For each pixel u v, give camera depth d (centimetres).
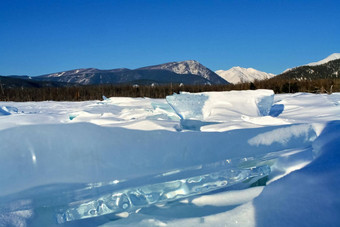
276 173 213
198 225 148
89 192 160
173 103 477
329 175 160
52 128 177
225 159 198
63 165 162
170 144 195
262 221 139
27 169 155
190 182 184
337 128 244
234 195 183
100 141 179
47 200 155
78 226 156
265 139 229
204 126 324
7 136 166
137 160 177
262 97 511
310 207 138
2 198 147
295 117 468
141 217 163
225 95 505
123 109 688
